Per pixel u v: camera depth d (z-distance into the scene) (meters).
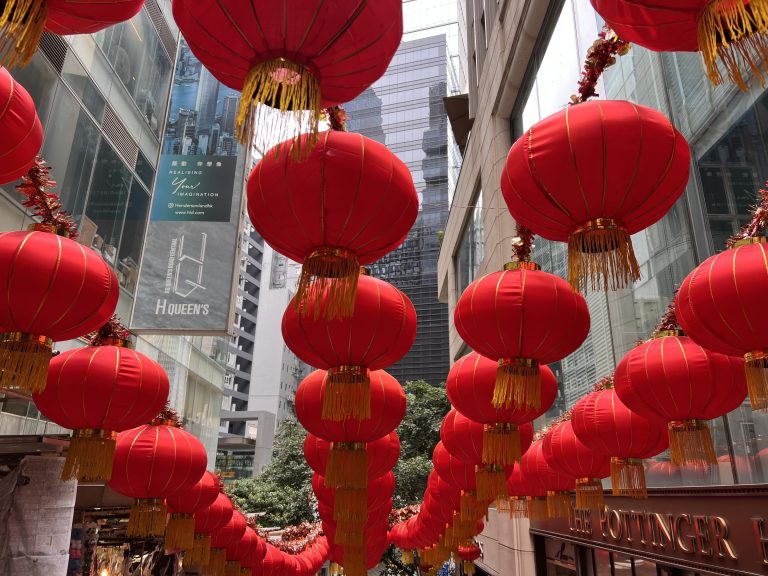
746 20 1.76
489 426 4.25
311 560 10.93
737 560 4.47
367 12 1.92
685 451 3.39
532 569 9.77
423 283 46.16
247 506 20.25
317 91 2.04
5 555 4.44
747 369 2.80
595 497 4.65
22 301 2.98
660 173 2.49
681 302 2.98
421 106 53.62
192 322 8.65
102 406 3.67
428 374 43.25
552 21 9.48
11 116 2.47
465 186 16.53
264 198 2.67
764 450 4.48
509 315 3.40
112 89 8.97
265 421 45.41
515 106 11.50
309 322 3.48
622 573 6.54
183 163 9.76
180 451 4.56
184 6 1.93
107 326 3.99
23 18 1.82
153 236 9.12
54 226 3.33
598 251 2.68
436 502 7.14
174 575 7.66
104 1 1.99
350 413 3.53
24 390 3.11
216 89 10.84
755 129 4.72
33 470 4.65
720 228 5.17
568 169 2.52
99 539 7.59
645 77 6.64
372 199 2.61
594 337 7.98
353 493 4.20
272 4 1.84
